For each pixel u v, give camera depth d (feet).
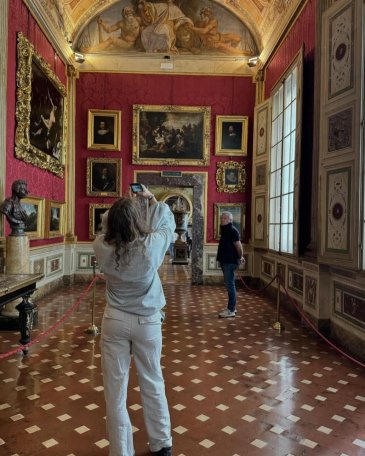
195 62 37.14
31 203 27.04
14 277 17.49
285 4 28.40
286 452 9.91
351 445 10.28
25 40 24.47
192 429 10.97
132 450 8.89
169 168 37.32
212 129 37.45
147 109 36.76
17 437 10.44
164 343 18.93
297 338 20.06
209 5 36.88
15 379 14.30
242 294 32.58
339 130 17.69
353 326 17.61
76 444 10.14
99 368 15.42
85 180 36.99
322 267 20.27
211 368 15.72
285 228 27.61
